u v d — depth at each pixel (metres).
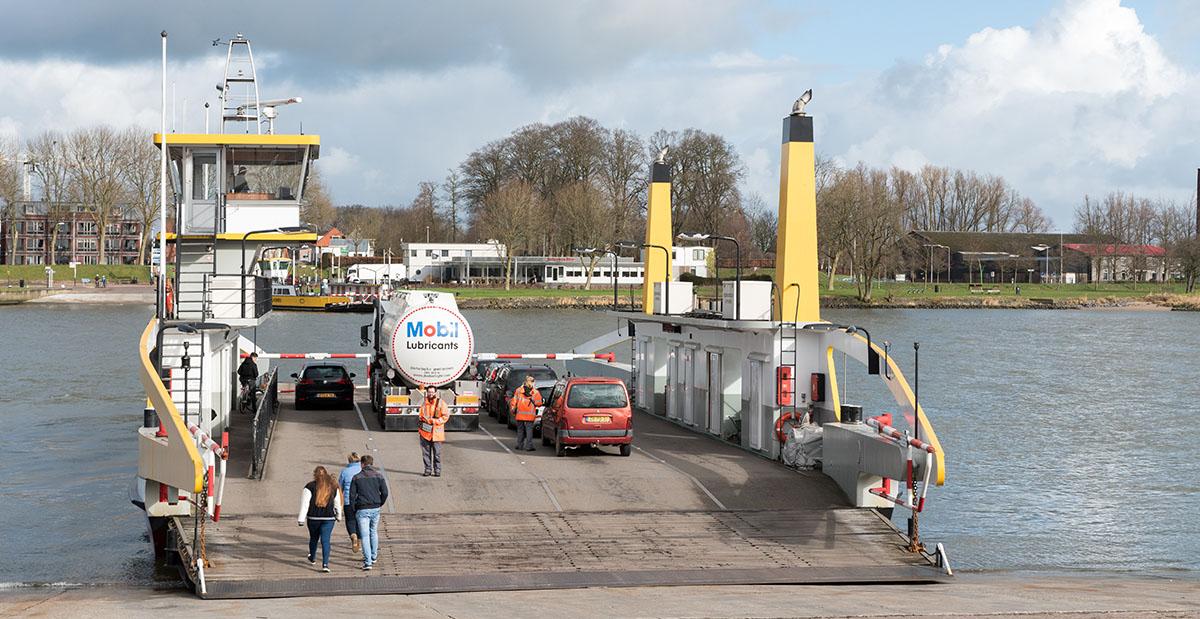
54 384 55.09
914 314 126.19
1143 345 85.81
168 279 30.02
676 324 30.89
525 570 18.02
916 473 19.64
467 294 139.12
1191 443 39.69
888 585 18.05
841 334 23.91
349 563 18.22
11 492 29.16
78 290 129.00
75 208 152.50
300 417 33.81
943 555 18.84
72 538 24.09
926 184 195.62
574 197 144.75
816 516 21.22
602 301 136.00
